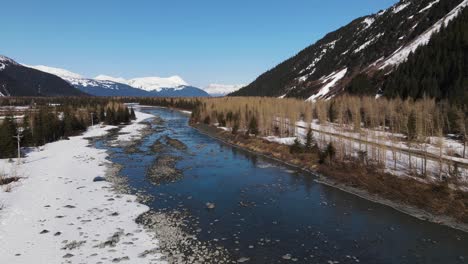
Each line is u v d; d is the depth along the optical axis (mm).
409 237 28312
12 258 22719
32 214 30844
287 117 97625
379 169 47125
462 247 26484
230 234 28391
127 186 42688
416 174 43906
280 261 23781
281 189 42969
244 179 48000
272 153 66750
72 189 39531
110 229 28484
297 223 31250
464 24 108625
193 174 50594
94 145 76688
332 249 25859
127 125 127188
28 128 75625
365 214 34000
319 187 44281
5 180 40719
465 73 90250
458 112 59812
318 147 62719
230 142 84438
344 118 95312
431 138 61750
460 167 43844
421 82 96875
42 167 50594
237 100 149000
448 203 34281
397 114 76125
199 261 23453
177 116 178250
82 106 173375
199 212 33812
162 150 71125
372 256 24781
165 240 26812
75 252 23938
